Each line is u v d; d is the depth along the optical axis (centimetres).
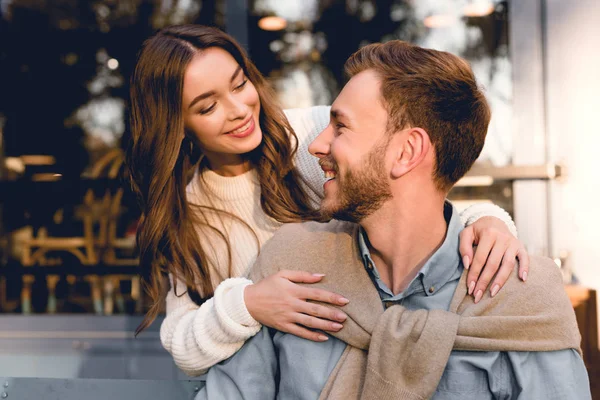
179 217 145
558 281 98
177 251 144
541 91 269
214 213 148
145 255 146
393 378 93
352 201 99
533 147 270
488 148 273
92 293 331
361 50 103
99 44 329
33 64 333
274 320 104
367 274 104
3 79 335
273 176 145
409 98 95
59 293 333
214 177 147
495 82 273
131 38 327
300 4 287
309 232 113
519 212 271
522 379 93
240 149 136
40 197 339
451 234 102
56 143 337
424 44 280
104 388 111
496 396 95
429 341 93
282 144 145
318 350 102
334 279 105
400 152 97
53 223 339
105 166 335
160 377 290
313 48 288
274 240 116
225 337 108
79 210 337
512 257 99
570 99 265
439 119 96
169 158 138
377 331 95
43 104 336
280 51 289
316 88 289
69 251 337
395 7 281
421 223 100
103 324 305
